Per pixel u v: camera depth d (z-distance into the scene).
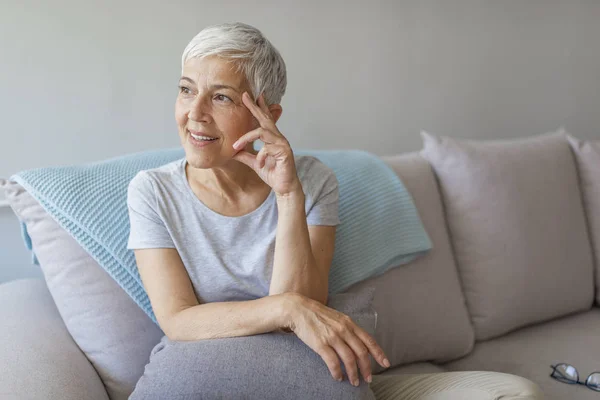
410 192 1.89
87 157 2.01
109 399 1.42
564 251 2.07
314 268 1.33
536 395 1.27
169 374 1.17
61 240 1.47
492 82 2.68
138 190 1.36
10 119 1.89
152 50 2.04
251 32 1.29
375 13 2.40
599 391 1.65
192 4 2.07
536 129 2.82
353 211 1.71
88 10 1.93
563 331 2.03
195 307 1.29
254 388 1.16
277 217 1.41
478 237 1.96
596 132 2.95
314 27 2.29
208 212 1.37
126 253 1.44
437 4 2.51
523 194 2.02
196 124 1.26
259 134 1.28
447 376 1.41
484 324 1.94
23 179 1.47
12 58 1.86
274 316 1.23
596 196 2.21
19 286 1.71
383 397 1.42
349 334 1.22
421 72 2.53
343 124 2.42
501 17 2.64
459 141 2.04
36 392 1.21
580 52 2.83
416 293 1.78
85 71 1.96
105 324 1.44
